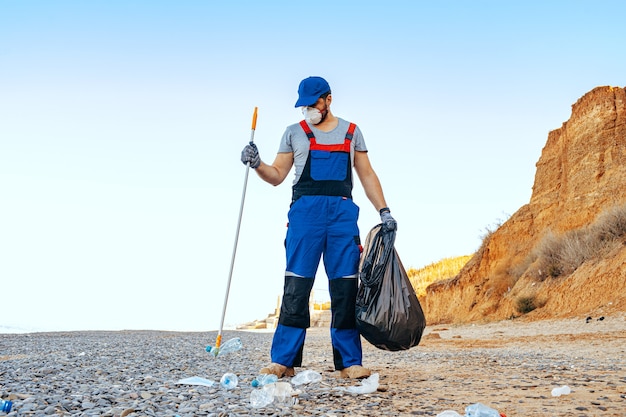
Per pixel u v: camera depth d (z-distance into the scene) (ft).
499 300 72.43
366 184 17.93
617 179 71.97
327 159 17.39
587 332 42.29
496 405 13.16
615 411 12.19
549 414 12.05
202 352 33.30
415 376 19.44
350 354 17.12
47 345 40.45
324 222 17.21
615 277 51.96
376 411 12.78
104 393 15.31
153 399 14.43
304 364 24.34
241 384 17.16
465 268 86.12
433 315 86.99
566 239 63.67
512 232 82.17
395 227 16.92
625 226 58.59
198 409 13.17
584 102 80.12
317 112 17.46
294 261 17.48
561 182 80.38
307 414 12.55
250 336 64.13
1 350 35.12
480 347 37.27
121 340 49.11
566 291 56.44
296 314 17.47
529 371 19.90
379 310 16.25
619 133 75.00
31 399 13.84
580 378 17.25
